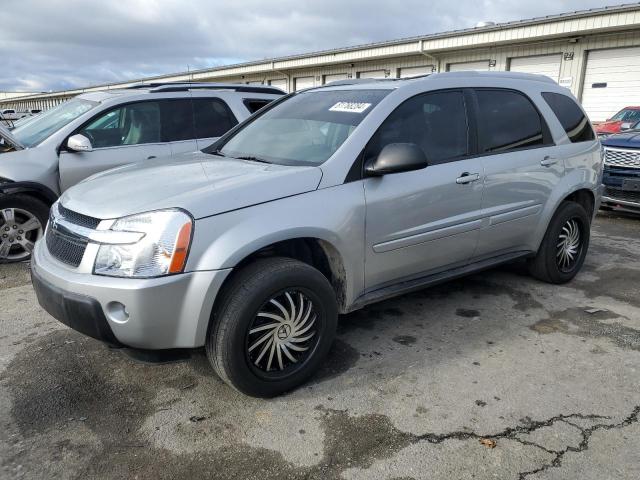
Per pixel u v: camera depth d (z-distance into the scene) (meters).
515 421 2.76
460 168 3.72
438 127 3.72
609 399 2.95
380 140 3.38
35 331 3.82
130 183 3.09
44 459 2.48
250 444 2.59
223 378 2.86
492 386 3.09
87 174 5.55
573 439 2.61
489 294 4.54
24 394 3.01
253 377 2.85
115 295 2.54
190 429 2.71
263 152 3.65
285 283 2.84
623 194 7.32
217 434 2.67
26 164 5.25
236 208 2.77
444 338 3.71
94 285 2.58
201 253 2.63
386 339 3.69
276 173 3.06
